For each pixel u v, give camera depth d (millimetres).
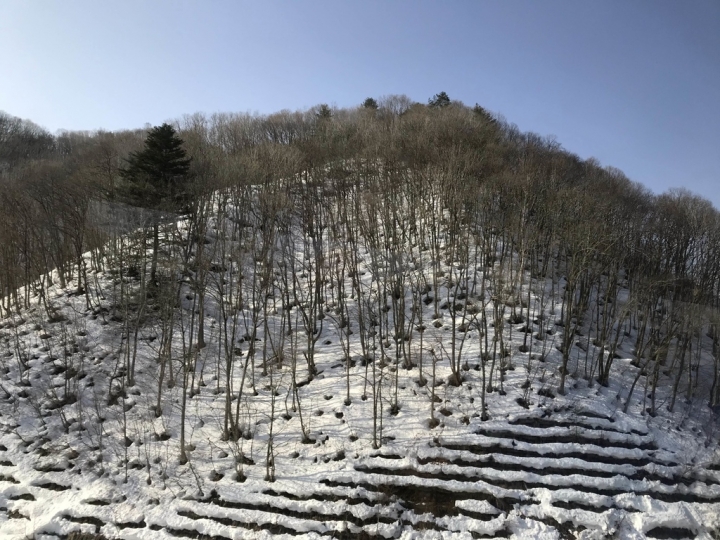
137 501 17719
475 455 19031
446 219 36188
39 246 31562
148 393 23047
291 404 22141
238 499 17703
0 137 63656
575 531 16625
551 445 19453
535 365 23344
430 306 28141
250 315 28703
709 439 20797
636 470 18891
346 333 26812
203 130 49781
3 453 19828
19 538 16578
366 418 20906
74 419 21375
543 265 30828
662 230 35406
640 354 25047
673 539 16656
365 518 16969
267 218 32844
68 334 26062
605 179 49438
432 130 48219
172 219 30359
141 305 25484
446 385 22375
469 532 16469
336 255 31734
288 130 56375
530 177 35625
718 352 24906
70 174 42406
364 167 41844
